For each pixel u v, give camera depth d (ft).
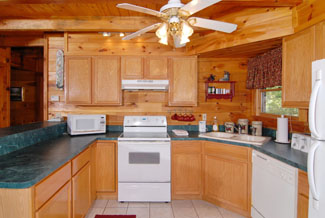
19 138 6.61
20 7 8.05
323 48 5.48
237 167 7.91
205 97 10.93
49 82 10.76
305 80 6.11
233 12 8.04
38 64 16.71
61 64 10.37
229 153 8.12
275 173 6.17
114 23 8.99
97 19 8.98
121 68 10.00
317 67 4.36
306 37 6.05
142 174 8.84
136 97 10.94
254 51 9.00
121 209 8.34
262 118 10.10
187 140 8.99
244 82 10.87
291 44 6.65
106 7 8.12
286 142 7.68
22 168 4.71
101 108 10.94
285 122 7.73
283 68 6.99
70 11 8.46
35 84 17.39
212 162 8.66
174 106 10.98
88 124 9.52
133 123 10.24
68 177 5.83
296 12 6.49
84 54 9.95
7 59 11.78
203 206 8.58
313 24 5.76
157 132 10.23
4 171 4.50
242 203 7.79
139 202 8.96
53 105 10.81
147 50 10.04
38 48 14.12
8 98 11.87
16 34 10.90
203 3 4.86
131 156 8.79
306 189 5.01
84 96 9.98
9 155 5.85
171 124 10.99
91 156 8.21
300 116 7.86
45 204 4.52
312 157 4.30
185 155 9.01
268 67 8.73
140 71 9.98
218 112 10.98
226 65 10.85
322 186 4.16
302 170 5.13
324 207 4.11
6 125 11.72
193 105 9.98
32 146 7.06
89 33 10.02
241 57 10.49
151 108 10.98
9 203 3.94
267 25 7.12
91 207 8.45
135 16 8.98
